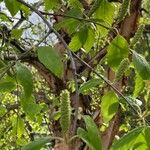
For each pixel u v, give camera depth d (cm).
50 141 128
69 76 397
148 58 405
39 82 522
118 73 172
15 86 186
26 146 125
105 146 368
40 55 141
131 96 187
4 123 443
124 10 184
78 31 193
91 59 330
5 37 251
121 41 172
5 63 193
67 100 125
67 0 244
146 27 430
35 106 203
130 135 140
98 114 374
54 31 144
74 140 123
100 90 391
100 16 194
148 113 189
